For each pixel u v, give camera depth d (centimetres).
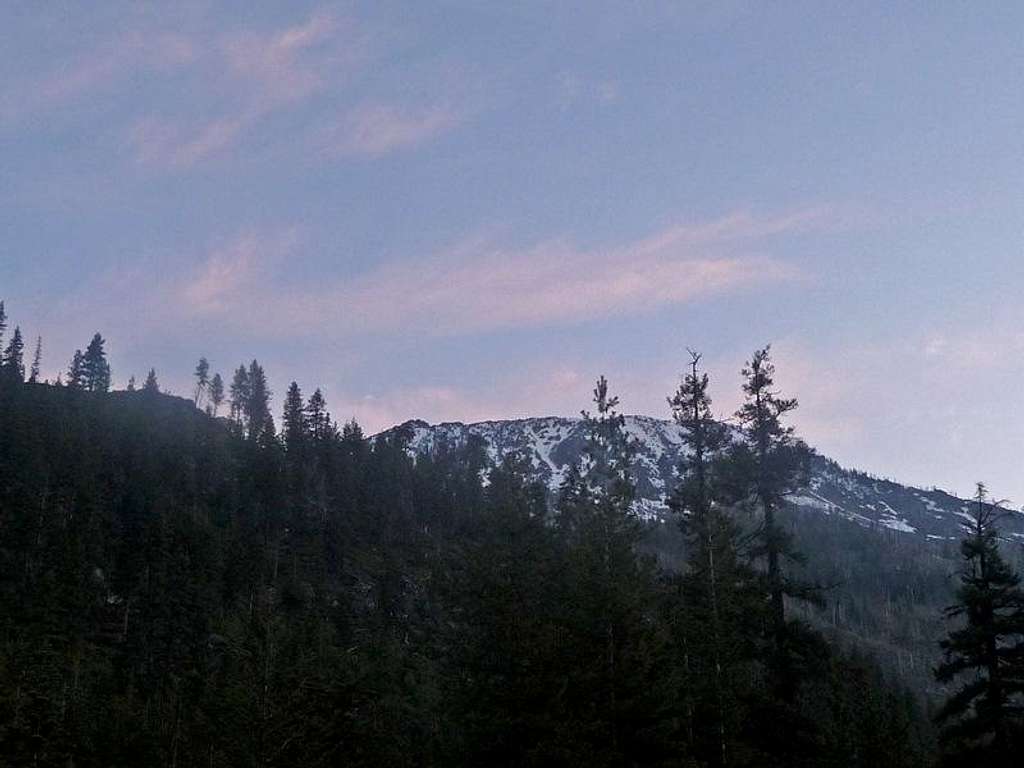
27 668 4925
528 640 2922
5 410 10956
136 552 9175
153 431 13100
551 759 2780
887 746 4066
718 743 3052
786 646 3219
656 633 3023
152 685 7012
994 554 3234
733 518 3453
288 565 10112
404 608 9556
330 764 3591
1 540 8588
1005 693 3083
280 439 13600
